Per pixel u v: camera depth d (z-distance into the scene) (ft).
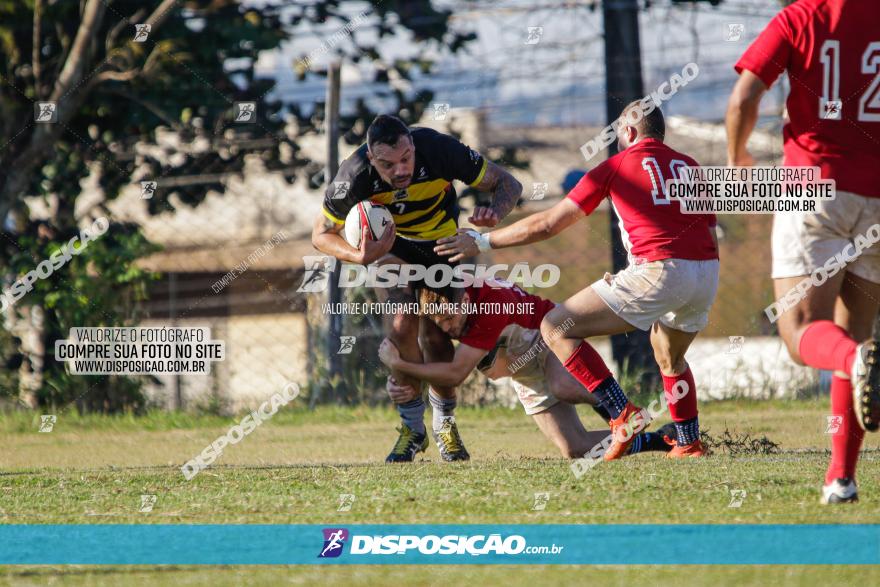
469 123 118.42
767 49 35.22
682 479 39.75
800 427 65.36
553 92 108.78
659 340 50.01
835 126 34.86
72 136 116.47
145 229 116.26
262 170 120.57
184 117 117.91
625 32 103.24
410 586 24.06
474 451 57.82
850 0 34.68
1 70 117.70
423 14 114.01
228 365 107.14
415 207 53.21
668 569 25.27
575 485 38.83
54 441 70.49
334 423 79.30
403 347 52.47
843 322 37.42
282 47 118.11
